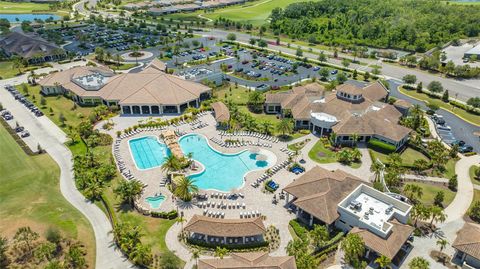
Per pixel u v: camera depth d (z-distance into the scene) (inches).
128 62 7091.5
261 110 5118.1
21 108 5152.6
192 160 3833.7
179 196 3245.6
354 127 4168.3
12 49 7327.8
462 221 3031.5
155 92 5078.7
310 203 2967.5
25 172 3690.9
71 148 4138.8
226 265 2388.0
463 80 6245.1
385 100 5383.9
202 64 6943.9
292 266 2412.6
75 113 5007.4
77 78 5679.1
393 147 4020.7
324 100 4800.7
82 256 2632.9
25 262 2600.9
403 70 6801.2
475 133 4534.9
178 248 2748.5
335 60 7332.7
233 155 4018.2
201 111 5039.4
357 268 2551.7
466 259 2613.2
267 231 2918.3
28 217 3058.6
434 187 3472.0
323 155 4003.4
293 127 4564.5
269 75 6451.8
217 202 3243.1
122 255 2689.5
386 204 3036.4
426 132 4441.4
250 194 3356.3
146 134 4451.3
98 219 3065.9
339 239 2815.0
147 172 3690.9
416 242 2812.5
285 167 3784.5
